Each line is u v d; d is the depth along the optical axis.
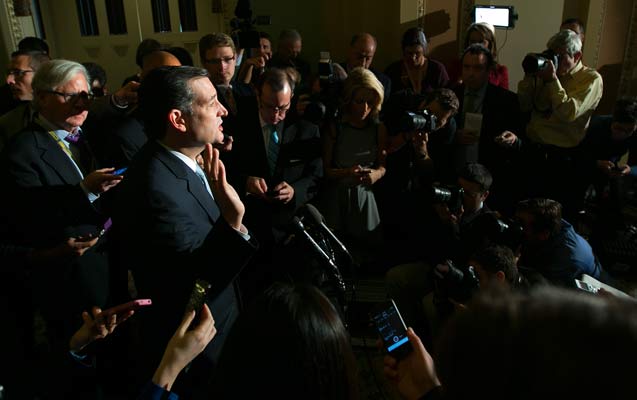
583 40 4.45
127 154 2.39
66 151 2.14
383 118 3.18
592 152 3.53
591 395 0.38
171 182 1.64
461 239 2.59
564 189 3.43
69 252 2.00
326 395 0.85
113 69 5.48
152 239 1.62
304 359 0.85
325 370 0.85
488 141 3.35
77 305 2.17
